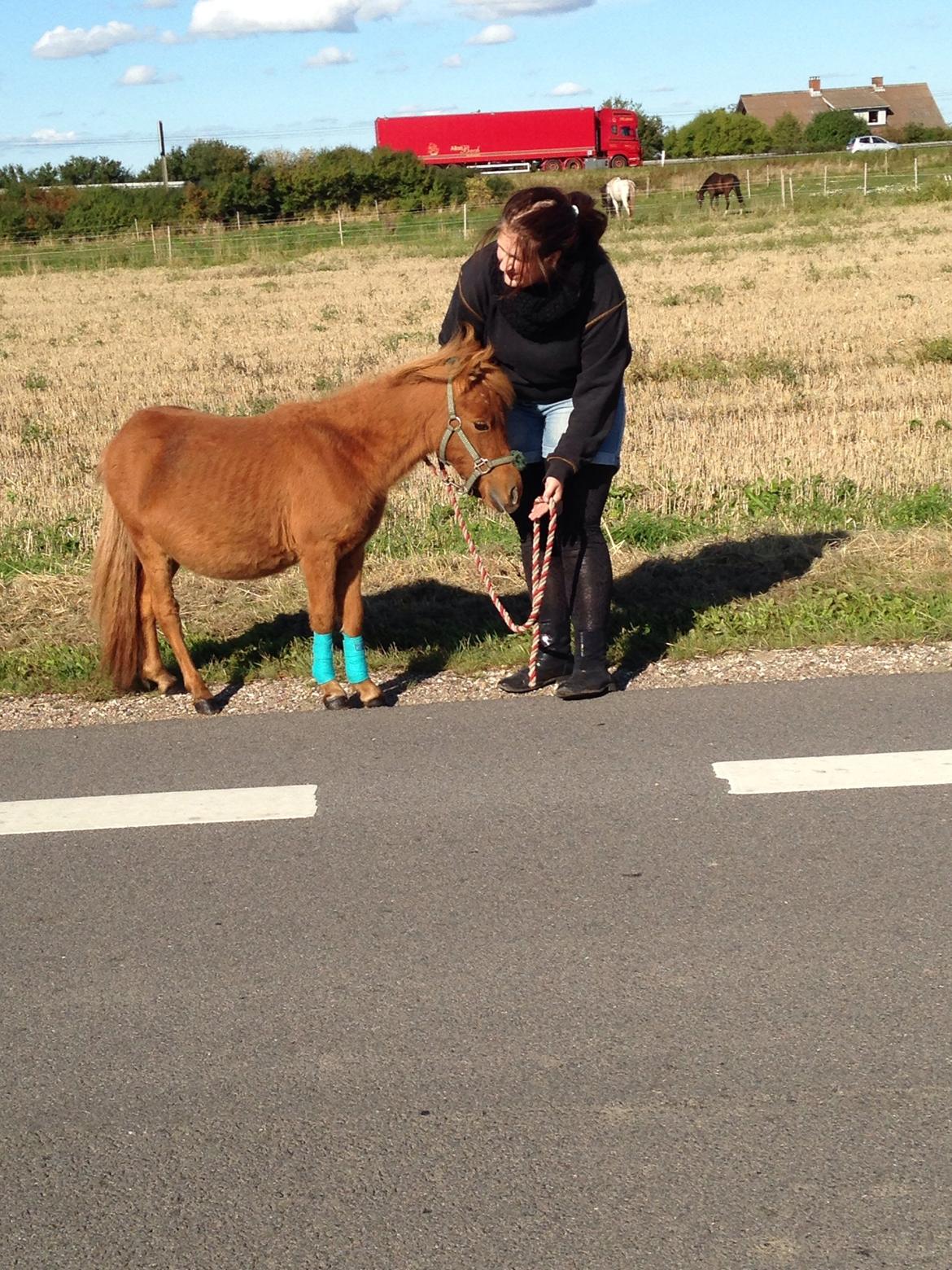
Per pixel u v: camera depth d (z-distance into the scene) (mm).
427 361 5492
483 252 5746
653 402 14055
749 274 25938
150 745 5516
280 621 7180
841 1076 3090
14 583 7977
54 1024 3475
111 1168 2912
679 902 3924
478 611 7199
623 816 4527
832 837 4293
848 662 6094
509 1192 2771
